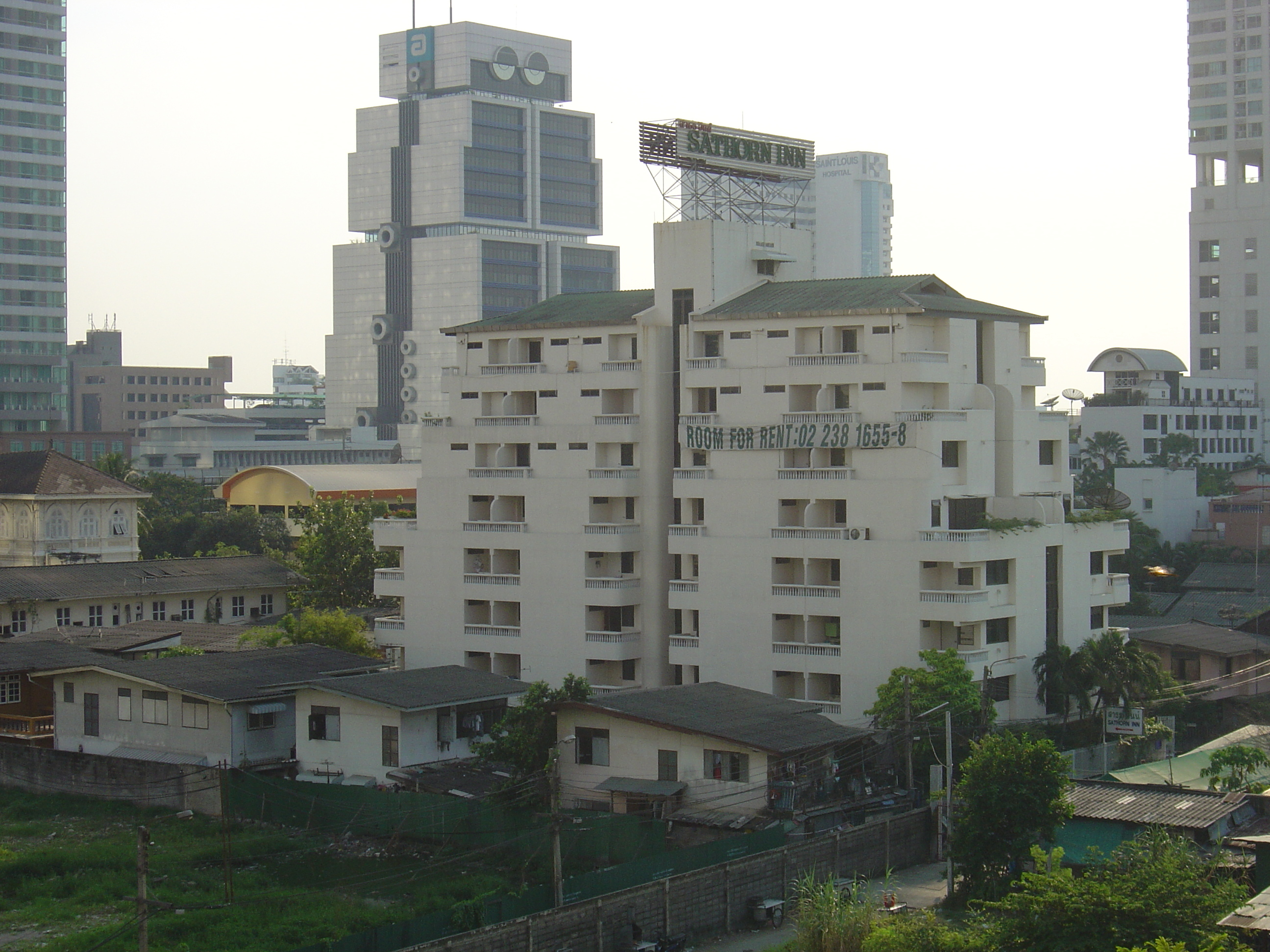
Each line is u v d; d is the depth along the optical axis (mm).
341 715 97938
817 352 115062
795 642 114562
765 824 84625
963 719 98625
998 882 75062
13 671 108125
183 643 126562
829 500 113000
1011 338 120500
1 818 97625
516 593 125438
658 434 122500
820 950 63281
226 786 84438
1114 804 80438
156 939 72188
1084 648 111312
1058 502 116688
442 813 87562
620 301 131250
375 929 66688
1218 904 55906
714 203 132000
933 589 108875
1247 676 130625
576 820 83875
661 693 96875
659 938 70375
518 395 128875
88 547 165500
